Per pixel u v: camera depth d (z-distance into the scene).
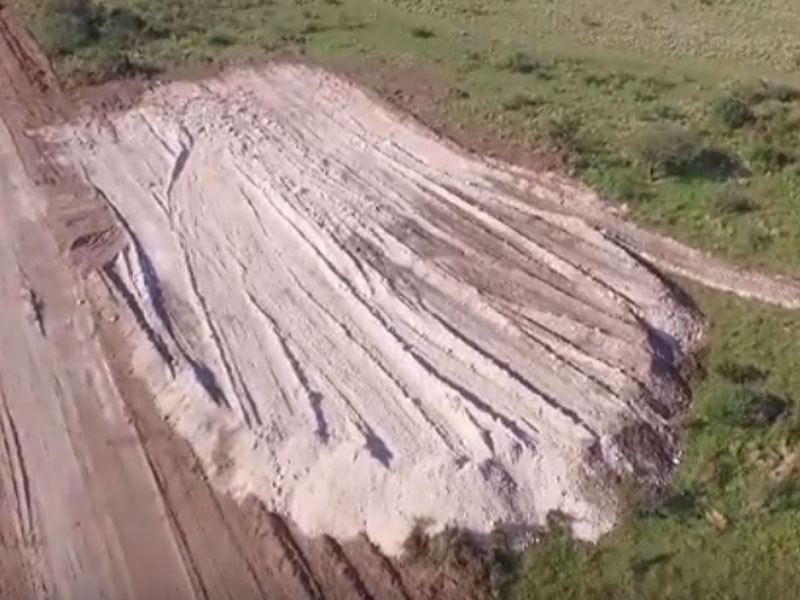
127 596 20.95
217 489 22.73
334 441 23.12
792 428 23.36
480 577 20.94
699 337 25.73
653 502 22.17
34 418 24.16
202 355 25.11
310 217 28.72
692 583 20.95
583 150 30.80
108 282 27.11
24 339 25.83
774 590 20.86
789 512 22.06
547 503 22.08
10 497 22.69
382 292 26.56
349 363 24.89
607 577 21.03
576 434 23.06
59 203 29.41
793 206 29.25
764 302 26.59
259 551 21.61
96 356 25.45
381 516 21.91
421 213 28.89
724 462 22.89
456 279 26.84
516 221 28.67
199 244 28.05
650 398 24.02
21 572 21.38
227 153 31.08
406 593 20.83
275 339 25.48
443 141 31.38
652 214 28.94
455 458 22.52
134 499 22.59
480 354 24.94
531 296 26.45
